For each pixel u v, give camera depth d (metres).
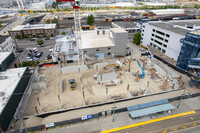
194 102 48.38
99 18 187.00
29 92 51.97
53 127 39.81
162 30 81.31
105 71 65.88
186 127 39.12
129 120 41.72
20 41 113.69
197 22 106.62
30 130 38.25
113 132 38.19
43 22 177.25
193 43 58.50
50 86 57.22
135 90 53.88
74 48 76.88
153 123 40.62
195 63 64.31
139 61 75.69
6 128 37.25
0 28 153.50
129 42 104.69
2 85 46.03
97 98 50.44
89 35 91.75
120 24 138.62
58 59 75.94
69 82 57.12
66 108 46.19
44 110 45.66
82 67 67.19
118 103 48.56
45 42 110.69
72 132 38.50
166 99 46.84
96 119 42.22
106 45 76.94
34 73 58.97
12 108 41.22
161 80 59.88
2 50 77.31
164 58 78.06
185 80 59.53
